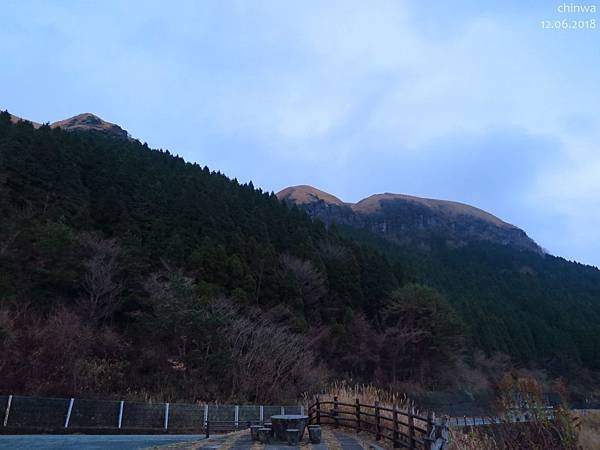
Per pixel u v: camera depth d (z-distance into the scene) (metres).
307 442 12.52
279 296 40.00
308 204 169.62
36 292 30.50
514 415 9.70
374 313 50.44
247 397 29.00
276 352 31.45
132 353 29.77
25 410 17.70
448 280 80.38
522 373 52.06
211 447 12.18
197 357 29.00
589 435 12.22
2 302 25.72
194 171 61.53
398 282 56.78
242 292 35.59
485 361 53.03
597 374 64.94
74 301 32.12
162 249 38.28
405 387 41.12
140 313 31.22
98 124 109.31
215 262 37.91
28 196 37.56
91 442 14.89
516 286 89.88
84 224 37.00
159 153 64.88
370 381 40.66
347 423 15.30
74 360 24.16
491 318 62.94
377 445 11.57
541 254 136.75
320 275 45.19
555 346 65.31
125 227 38.59
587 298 96.19
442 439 7.52
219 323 30.28
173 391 26.41
